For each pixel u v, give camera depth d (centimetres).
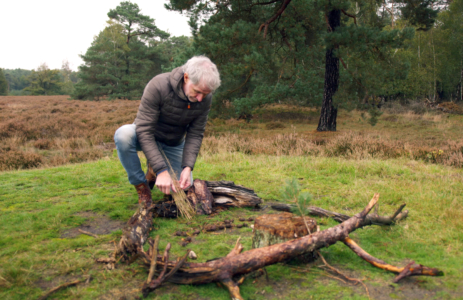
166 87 264
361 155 686
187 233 256
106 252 219
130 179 288
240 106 1209
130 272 192
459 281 176
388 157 695
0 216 295
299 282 180
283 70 1372
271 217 222
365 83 1233
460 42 2572
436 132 1358
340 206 325
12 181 458
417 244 226
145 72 4519
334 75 1287
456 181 423
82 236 251
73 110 2381
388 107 2347
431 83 2631
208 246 229
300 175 484
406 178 450
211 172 496
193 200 306
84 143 1162
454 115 2081
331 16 1277
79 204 331
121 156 278
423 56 2620
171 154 325
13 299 163
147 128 269
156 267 178
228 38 1171
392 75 1211
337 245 227
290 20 1370
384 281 179
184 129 302
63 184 434
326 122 1309
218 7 1342
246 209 324
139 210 249
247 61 1107
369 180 434
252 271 179
